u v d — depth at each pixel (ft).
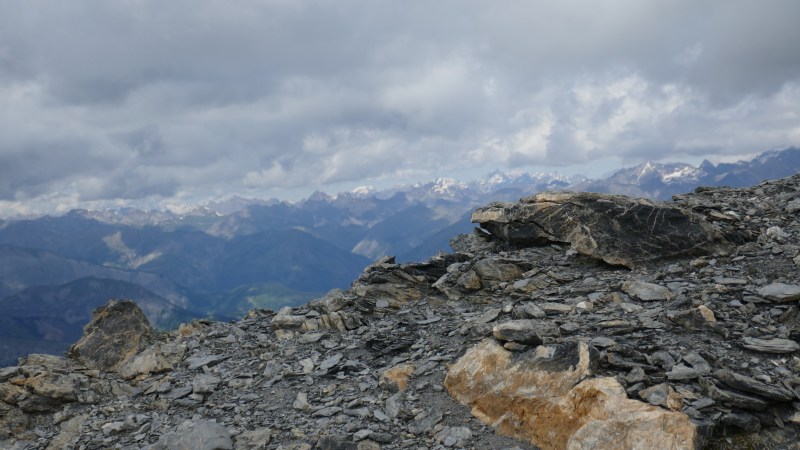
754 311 50.39
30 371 65.87
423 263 88.07
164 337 82.79
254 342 76.59
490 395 45.57
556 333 52.13
